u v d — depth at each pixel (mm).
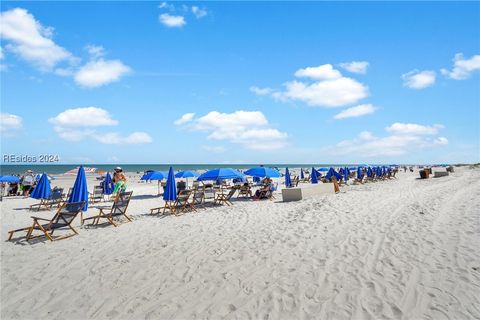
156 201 13859
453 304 3195
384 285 3715
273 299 3506
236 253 5207
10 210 11500
